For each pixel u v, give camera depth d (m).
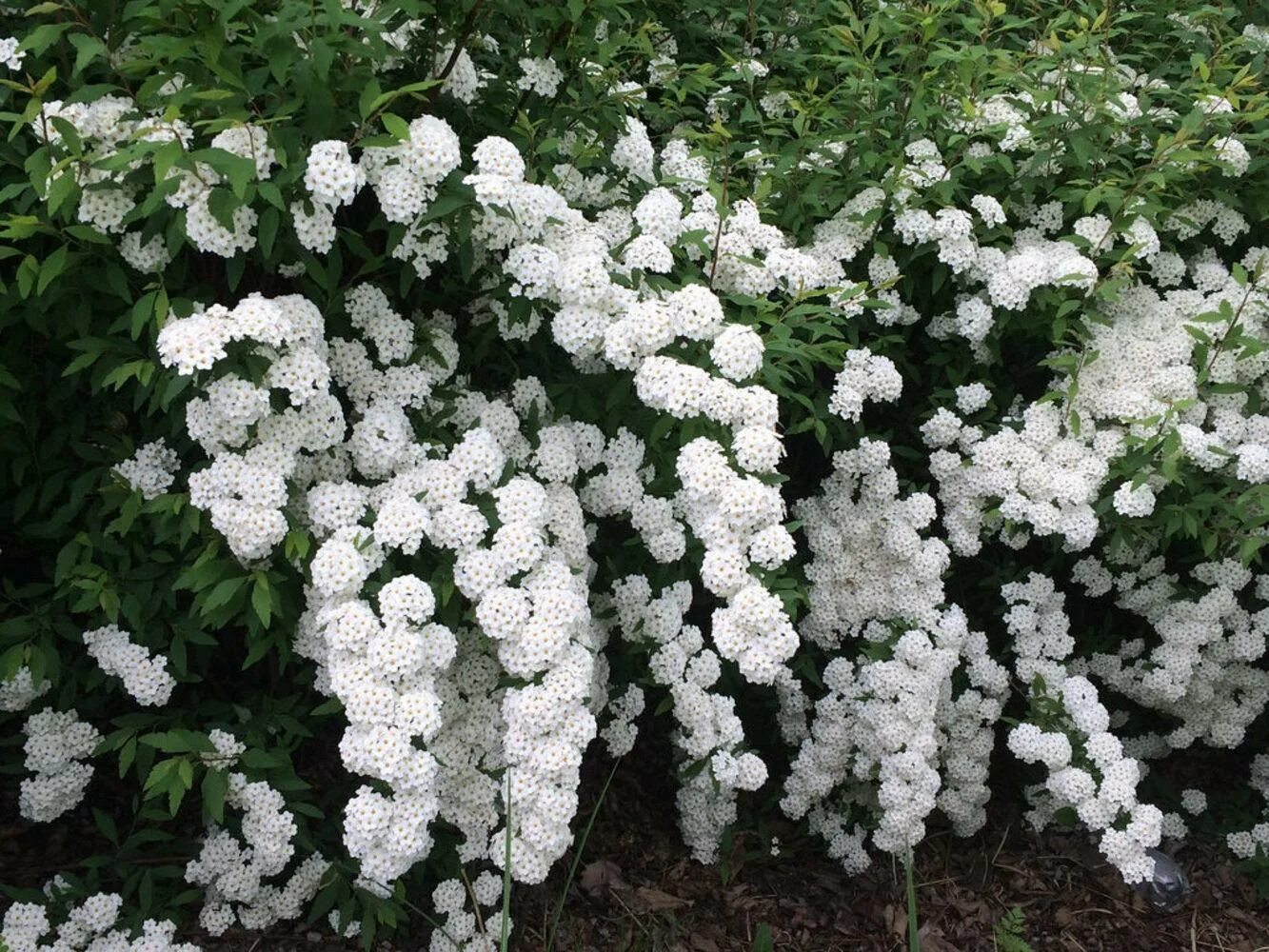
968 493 0.93
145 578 0.74
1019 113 0.97
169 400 0.63
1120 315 0.97
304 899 0.78
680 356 0.75
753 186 0.95
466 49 0.78
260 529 0.66
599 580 0.88
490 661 0.77
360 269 0.72
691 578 0.93
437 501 0.71
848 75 0.95
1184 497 0.94
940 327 0.95
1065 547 0.92
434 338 0.79
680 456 0.72
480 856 0.77
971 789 0.96
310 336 0.67
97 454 0.75
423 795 0.66
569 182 0.84
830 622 0.94
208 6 0.61
